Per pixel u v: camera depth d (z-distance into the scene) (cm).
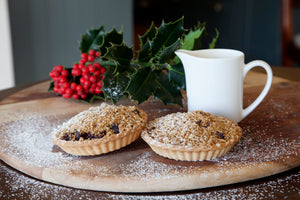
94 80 59
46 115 57
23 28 126
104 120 48
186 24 165
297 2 126
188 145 45
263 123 53
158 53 54
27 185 44
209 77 50
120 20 135
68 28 130
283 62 123
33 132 52
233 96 51
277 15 149
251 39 158
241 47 161
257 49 158
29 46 129
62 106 60
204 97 51
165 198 43
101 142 46
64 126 48
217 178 44
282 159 45
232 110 51
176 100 56
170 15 164
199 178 43
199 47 59
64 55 132
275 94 62
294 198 42
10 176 46
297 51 118
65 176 44
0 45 125
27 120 56
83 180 44
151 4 162
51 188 44
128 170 45
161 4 162
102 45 58
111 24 134
